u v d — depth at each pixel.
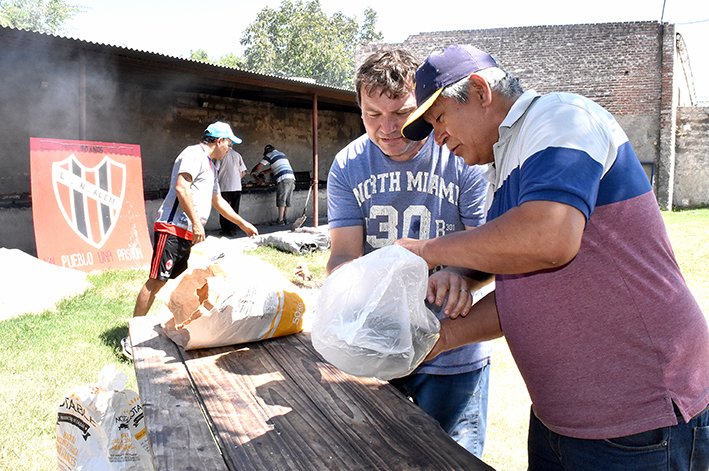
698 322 1.21
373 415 1.26
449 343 1.46
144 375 1.50
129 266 7.47
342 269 1.21
